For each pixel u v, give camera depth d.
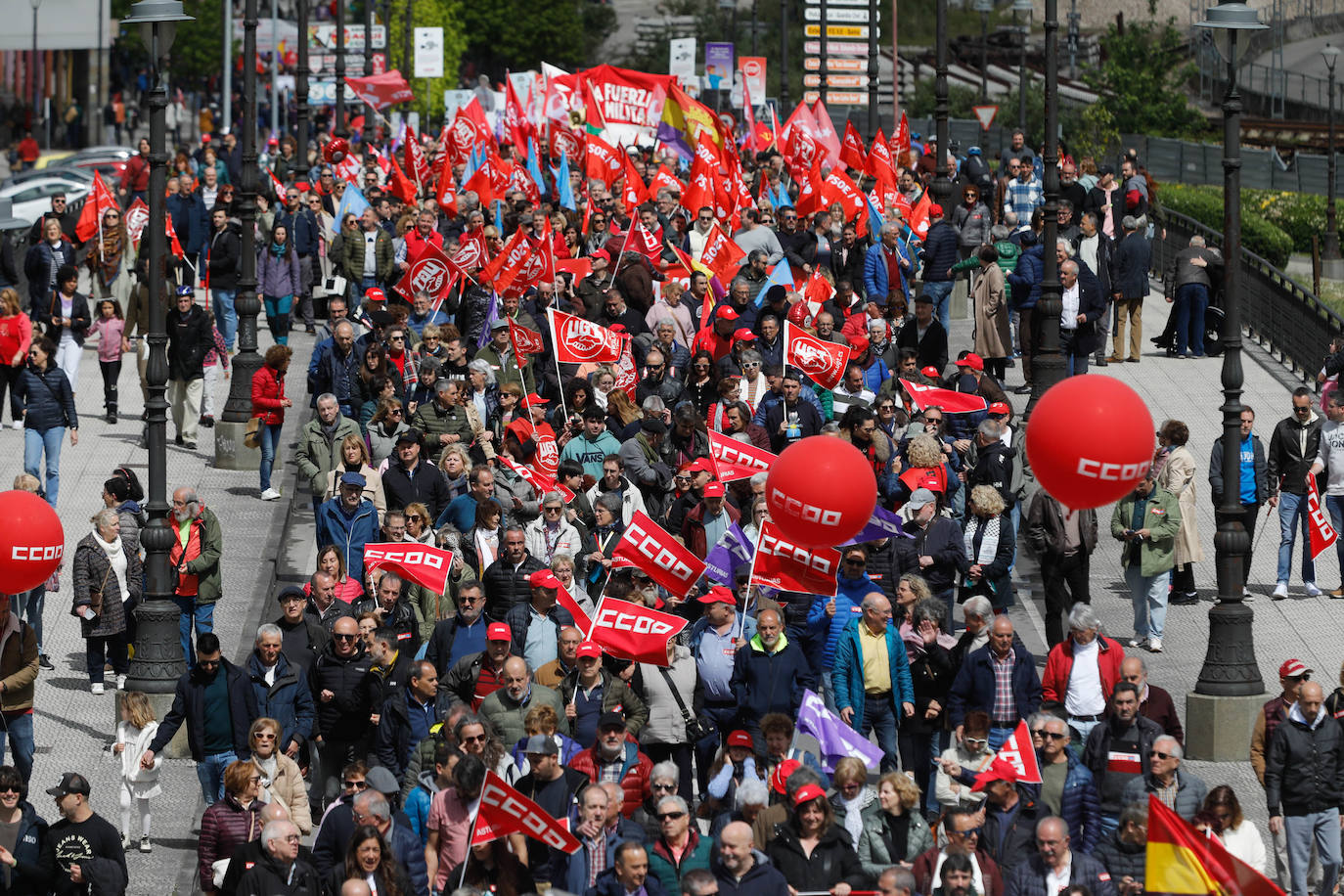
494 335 49.31
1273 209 110.94
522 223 58.25
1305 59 160.00
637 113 81.94
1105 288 63.00
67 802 28.48
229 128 124.69
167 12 38.91
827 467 30.83
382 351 47.06
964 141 146.75
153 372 37.12
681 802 26.67
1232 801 27.83
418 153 81.00
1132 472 27.31
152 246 37.53
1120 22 158.38
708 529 39.00
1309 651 42.03
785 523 31.36
